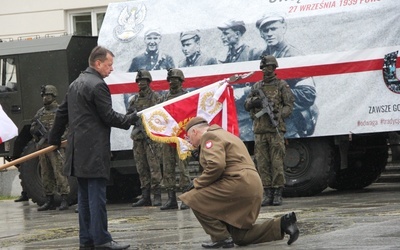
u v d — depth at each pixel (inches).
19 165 738.8
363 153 698.2
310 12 652.1
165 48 697.6
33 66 733.3
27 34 992.9
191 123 374.3
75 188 706.2
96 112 382.9
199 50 685.3
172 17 702.5
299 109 653.9
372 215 472.4
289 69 655.8
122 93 712.4
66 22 987.3
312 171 655.8
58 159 694.5
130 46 709.9
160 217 556.7
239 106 671.1
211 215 366.6
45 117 697.0
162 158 621.9
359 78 638.5
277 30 659.4
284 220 363.3
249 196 361.7
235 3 682.8
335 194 679.1
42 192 730.2
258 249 360.8
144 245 403.2
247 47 669.3
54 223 569.0
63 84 726.5
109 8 730.2
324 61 646.5
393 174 782.5
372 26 634.2
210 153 361.4
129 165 722.8
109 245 385.7
